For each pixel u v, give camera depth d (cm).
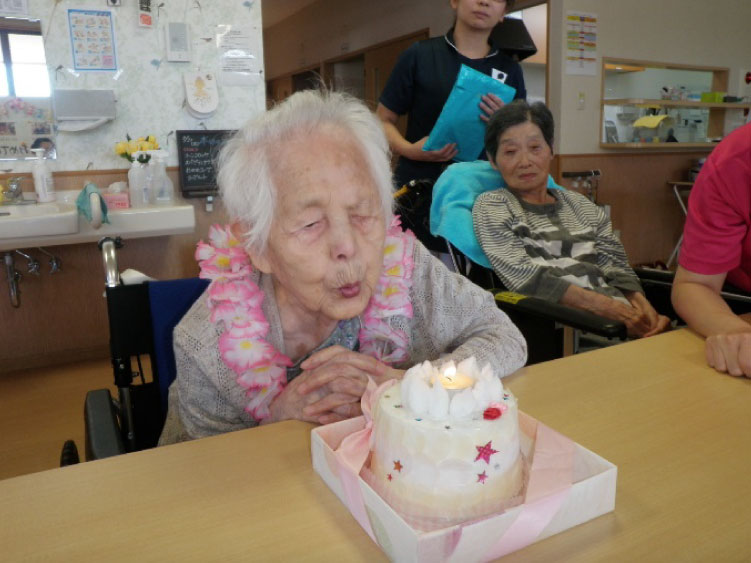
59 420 226
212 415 88
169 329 102
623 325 123
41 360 286
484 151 225
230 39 291
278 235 74
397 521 47
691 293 111
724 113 512
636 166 483
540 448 59
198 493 60
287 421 76
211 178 294
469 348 88
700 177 113
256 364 81
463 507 51
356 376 79
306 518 56
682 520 54
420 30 527
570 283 164
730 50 526
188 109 289
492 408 54
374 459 57
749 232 114
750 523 54
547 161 183
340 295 76
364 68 630
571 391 82
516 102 183
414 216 210
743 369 85
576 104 440
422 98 236
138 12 273
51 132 269
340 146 73
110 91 271
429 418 53
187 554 51
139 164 269
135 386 105
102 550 51
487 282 187
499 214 179
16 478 63
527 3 450
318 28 701
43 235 227
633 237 498
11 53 258
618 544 51
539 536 51
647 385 83
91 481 62
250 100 301
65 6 262
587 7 431
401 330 96
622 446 67
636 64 465
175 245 301
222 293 83
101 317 296
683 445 67
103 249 104
